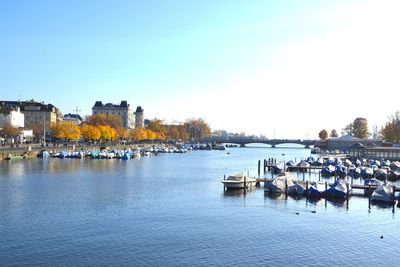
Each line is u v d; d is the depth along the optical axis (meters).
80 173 132.38
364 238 60.59
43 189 96.81
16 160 168.25
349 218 72.56
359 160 174.75
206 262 49.91
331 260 51.44
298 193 94.62
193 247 55.12
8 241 56.09
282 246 56.28
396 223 69.50
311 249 55.31
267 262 50.31
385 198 86.19
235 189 101.88
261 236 60.69
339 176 137.00
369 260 51.69
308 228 65.50
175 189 102.31
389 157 189.00
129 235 59.88
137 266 48.34
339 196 91.12
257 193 97.00
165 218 70.38
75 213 72.38
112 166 161.62
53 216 69.81
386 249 55.88
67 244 55.31
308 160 187.25
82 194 91.56
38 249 53.22
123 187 103.94
